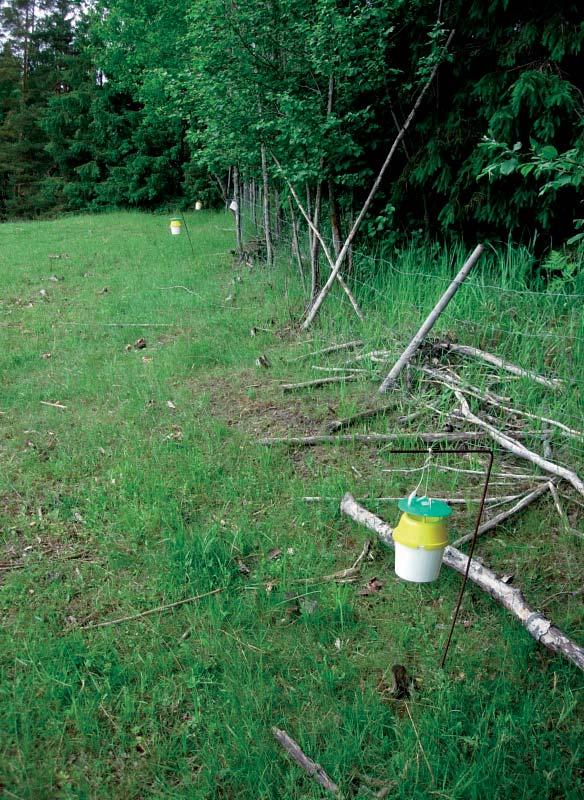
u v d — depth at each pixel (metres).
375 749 2.43
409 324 6.02
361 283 7.18
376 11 6.13
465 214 6.84
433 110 6.99
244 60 7.05
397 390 5.19
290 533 3.72
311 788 2.29
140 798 2.29
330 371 5.75
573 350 5.02
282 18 6.75
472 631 2.98
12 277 10.72
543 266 5.95
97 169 26.48
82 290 9.76
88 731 2.50
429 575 2.70
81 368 6.40
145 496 4.05
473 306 5.93
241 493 4.12
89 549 3.64
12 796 2.26
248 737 2.47
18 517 3.94
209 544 3.49
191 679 2.71
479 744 2.39
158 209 24.38
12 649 2.89
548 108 5.85
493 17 6.26
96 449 4.73
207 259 11.34
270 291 8.41
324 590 3.25
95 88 26.56
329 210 7.49
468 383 4.93
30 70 35.09
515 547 3.47
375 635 2.97
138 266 11.20
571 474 3.82
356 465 4.36
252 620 3.08
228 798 2.29
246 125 7.45
